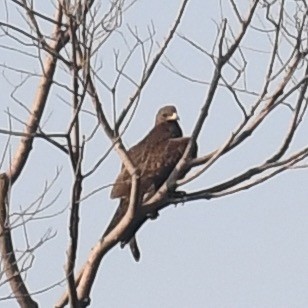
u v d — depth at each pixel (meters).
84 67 11.80
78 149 11.83
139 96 12.38
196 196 13.60
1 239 12.69
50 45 12.95
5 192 13.72
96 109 12.12
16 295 12.31
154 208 13.72
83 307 13.54
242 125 12.62
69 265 12.34
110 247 13.52
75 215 12.05
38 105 14.41
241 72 12.47
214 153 13.38
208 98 12.76
